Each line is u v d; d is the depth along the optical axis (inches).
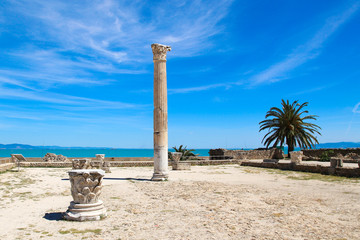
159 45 753.6
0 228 303.4
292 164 974.4
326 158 1376.7
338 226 306.7
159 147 731.4
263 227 302.8
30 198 473.4
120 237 272.8
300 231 289.0
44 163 1077.8
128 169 1062.4
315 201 440.1
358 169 721.6
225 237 271.6
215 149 1627.7
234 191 538.6
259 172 934.4
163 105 748.0
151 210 384.5
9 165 896.3
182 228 300.7
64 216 341.4
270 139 1736.0
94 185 344.8
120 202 441.7
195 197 476.4
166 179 720.3
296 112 1683.1
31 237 273.4
